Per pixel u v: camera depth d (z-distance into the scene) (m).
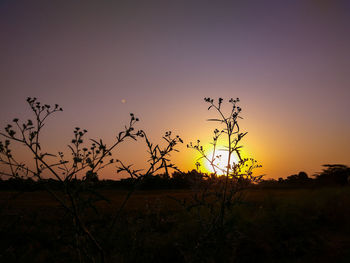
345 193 8.07
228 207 3.09
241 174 3.48
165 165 2.21
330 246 5.08
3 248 3.39
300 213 6.78
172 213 6.39
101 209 5.60
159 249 4.78
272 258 4.76
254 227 5.57
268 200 7.10
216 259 3.02
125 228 3.39
